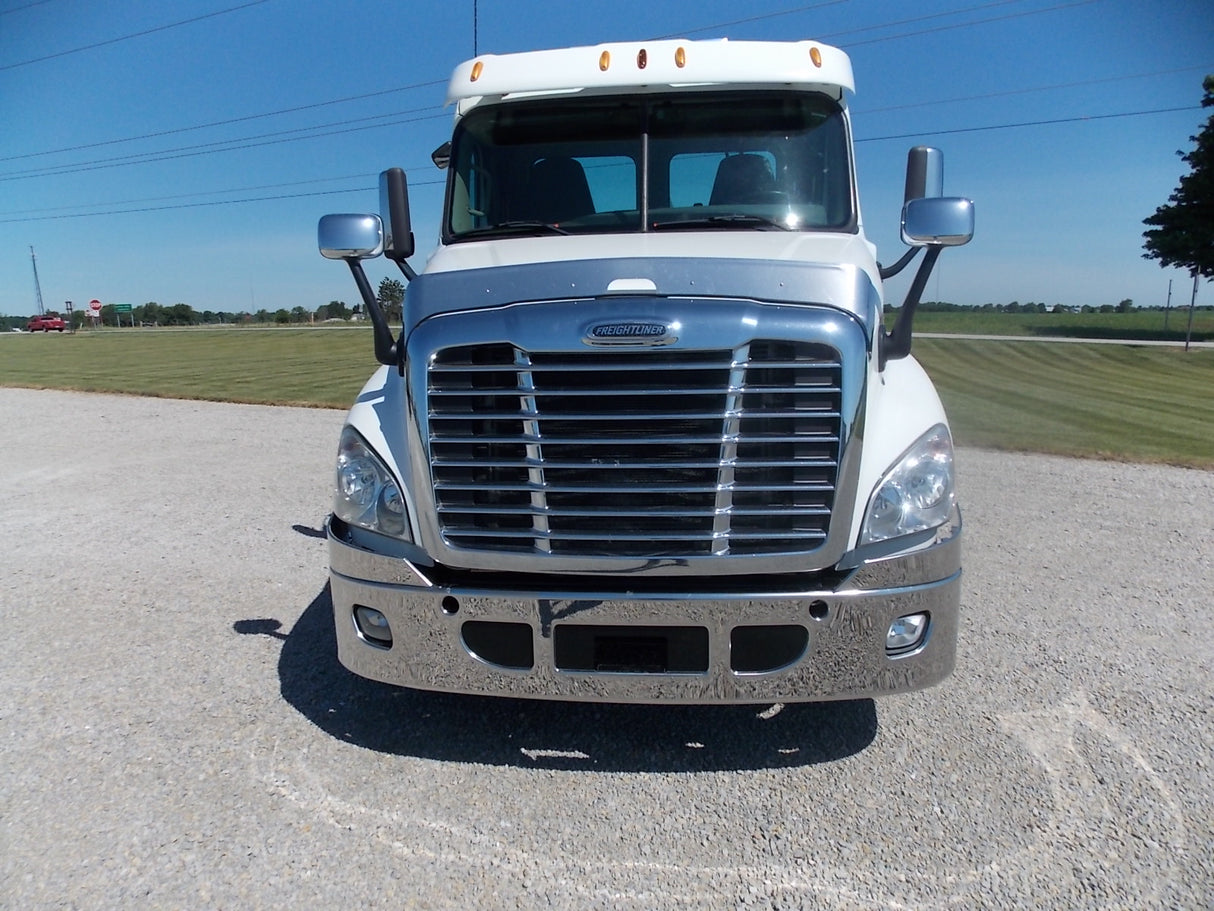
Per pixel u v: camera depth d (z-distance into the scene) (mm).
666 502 2846
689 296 2783
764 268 2803
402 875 2590
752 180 3914
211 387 16594
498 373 2854
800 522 2828
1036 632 4352
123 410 13453
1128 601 4781
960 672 3910
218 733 3426
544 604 2887
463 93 4062
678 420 2783
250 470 8719
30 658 4141
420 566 3031
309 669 4020
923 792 2994
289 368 21109
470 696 3750
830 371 2758
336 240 3361
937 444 3037
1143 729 3393
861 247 3539
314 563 5637
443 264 3467
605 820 2867
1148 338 31938
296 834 2783
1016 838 2729
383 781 3098
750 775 3127
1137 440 10117
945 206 3143
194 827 2814
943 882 2537
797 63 3875
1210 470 8406
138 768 3162
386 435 3146
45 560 5734
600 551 2879
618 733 3436
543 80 3984
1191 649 4137
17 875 2570
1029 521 6473
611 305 2775
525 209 4055
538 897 2500
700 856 2674
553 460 2848
